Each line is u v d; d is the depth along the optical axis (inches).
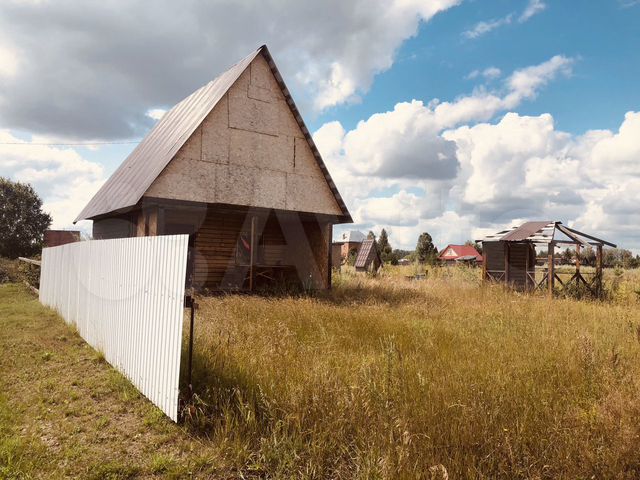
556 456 135.3
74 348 297.7
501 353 241.9
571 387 188.1
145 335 202.4
